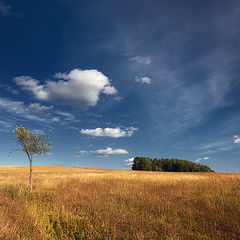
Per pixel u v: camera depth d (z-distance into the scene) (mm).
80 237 6484
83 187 15969
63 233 6789
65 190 14250
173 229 6633
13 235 5949
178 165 95062
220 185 14453
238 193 11234
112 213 8766
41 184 17906
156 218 8109
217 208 8820
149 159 97188
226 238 5973
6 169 59094
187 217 8000
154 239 6082
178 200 10750
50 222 7863
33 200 11516
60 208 9602
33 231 6414
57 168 66875
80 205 10453
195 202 9969
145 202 10461
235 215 7707
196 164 97500
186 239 5977
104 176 25391
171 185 15984
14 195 12984
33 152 16703
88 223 7469
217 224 7098
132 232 6645
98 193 13453
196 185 15086
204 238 6062
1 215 7617
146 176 24391
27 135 16453
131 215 8383
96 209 9492
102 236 6434
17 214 8172
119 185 16406
